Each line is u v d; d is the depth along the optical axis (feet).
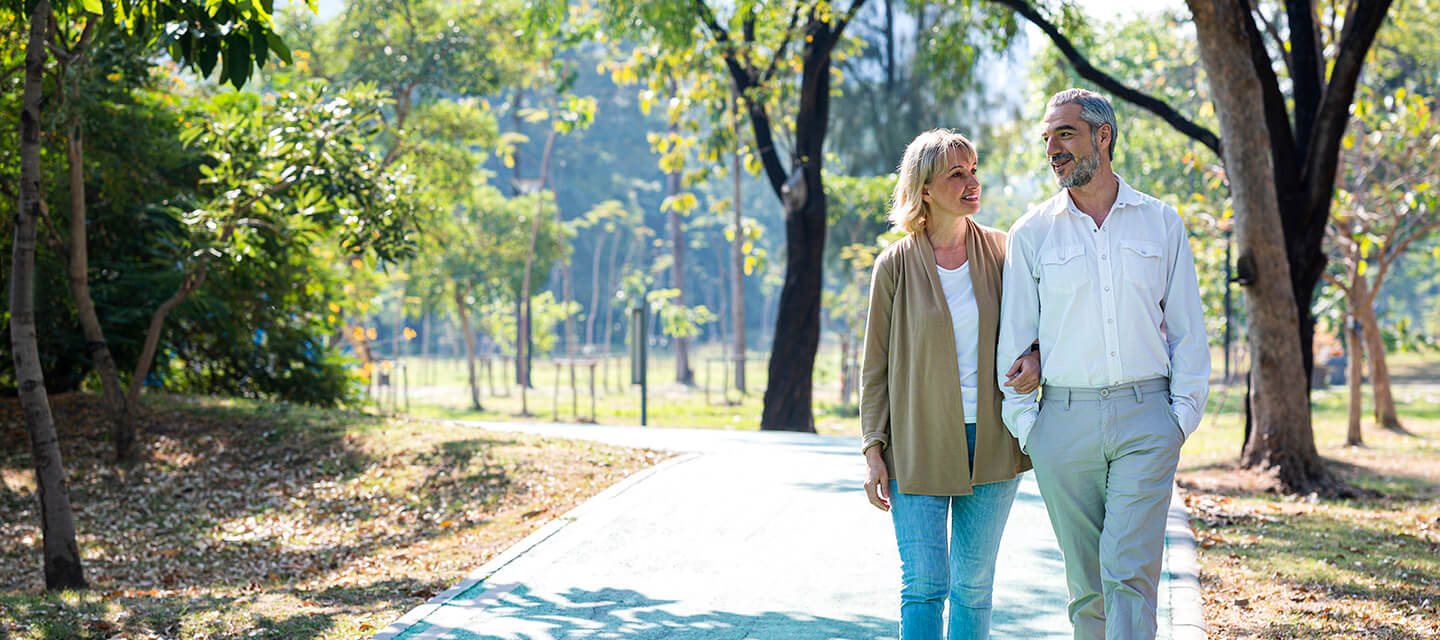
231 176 35.99
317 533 28.63
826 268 113.19
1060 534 11.53
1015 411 11.16
